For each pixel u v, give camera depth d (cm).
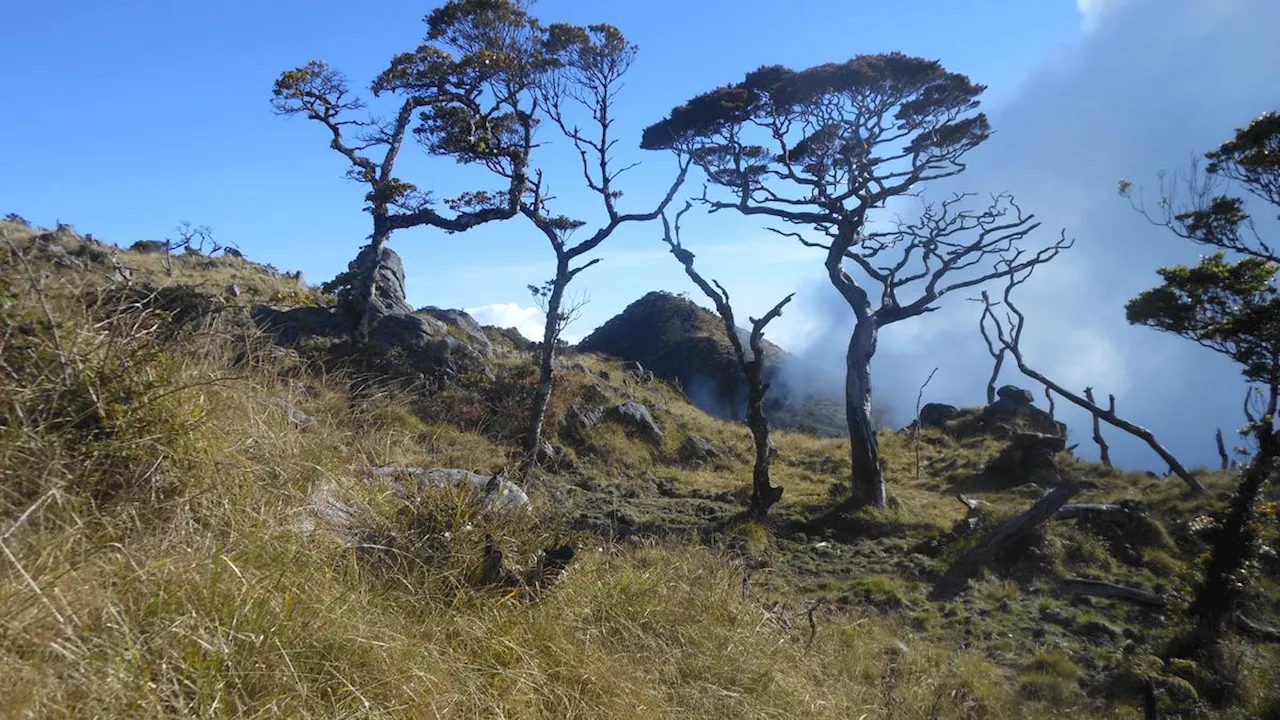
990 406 2753
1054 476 1980
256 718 323
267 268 3002
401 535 506
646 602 557
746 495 1873
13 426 401
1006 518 1462
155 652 330
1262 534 1227
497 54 1797
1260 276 1531
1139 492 1808
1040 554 1386
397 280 2791
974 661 973
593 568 583
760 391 1742
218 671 335
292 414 574
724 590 629
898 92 1920
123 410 436
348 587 432
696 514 1689
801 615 898
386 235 2100
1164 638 1096
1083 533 1482
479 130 1912
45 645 302
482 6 1783
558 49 1822
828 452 2448
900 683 770
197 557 385
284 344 1844
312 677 356
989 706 842
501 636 453
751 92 1948
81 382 437
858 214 1975
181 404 469
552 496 1523
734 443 2405
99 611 334
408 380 1905
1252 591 1175
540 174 1931
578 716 424
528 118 1912
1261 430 1230
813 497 1862
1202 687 955
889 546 1538
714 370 4612
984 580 1335
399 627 420
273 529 438
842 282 1945
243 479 470
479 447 1081
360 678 368
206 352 551
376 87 1892
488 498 587
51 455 402
